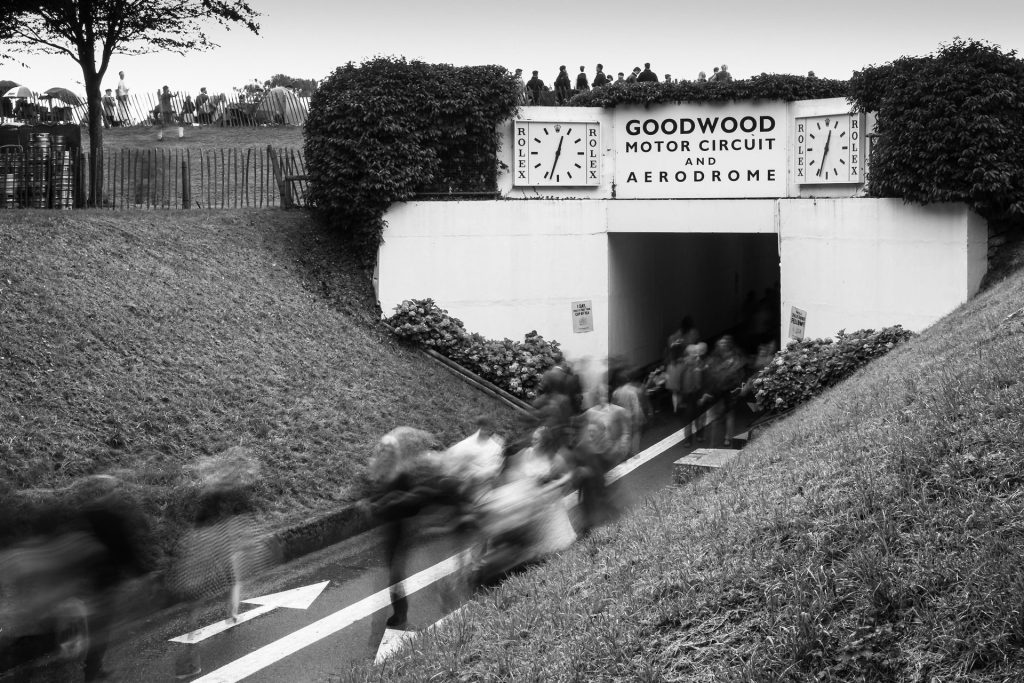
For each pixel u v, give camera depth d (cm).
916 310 1853
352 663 868
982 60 1772
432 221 2142
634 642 656
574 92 3142
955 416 787
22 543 864
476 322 2166
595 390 1759
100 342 1432
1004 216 1812
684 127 2209
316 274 2080
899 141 1836
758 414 1942
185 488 1182
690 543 789
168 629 989
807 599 619
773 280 3547
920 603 581
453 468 1101
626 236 2316
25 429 1176
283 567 1188
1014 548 590
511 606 809
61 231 1727
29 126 2170
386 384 1786
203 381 1480
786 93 2127
